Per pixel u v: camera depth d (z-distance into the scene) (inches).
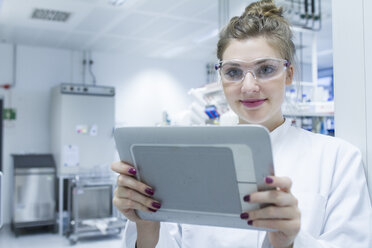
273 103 35.3
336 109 41.3
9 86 212.7
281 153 39.3
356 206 34.7
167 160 29.5
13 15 167.5
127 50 236.2
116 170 31.9
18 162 194.9
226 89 36.6
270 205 26.7
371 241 33.6
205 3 155.1
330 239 33.9
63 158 193.8
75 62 232.5
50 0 150.3
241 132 25.4
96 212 199.9
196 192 29.5
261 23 35.8
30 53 220.2
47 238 187.3
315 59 126.4
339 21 40.8
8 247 171.2
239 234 37.0
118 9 161.5
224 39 37.5
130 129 29.8
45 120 222.7
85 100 199.9
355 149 37.6
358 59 38.9
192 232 40.1
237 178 27.3
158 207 31.8
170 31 195.2
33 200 192.2
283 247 28.9
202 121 125.7
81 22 177.9
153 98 256.7
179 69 266.8
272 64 34.7
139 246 38.4
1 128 212.8
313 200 35.4
